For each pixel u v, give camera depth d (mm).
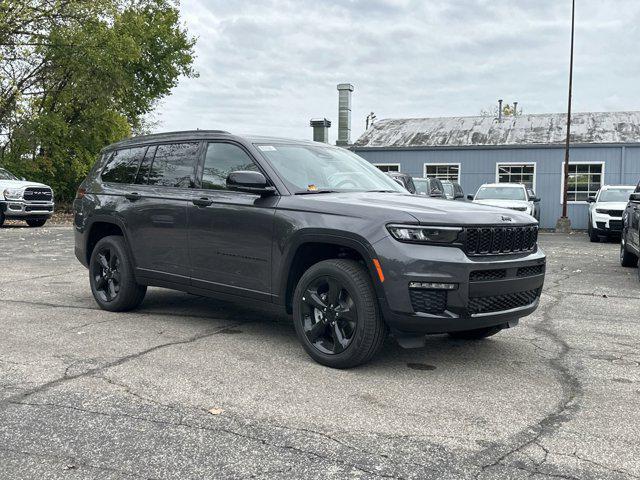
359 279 4184
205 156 5473
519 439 3150
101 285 6320
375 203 4422
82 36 26656
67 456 2883
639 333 5652
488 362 4602
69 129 28859
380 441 3098
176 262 5500
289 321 5828
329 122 28719
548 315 6500
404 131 30578
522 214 4719
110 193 6234
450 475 2732
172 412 3445
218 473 2727
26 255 11648
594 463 2885
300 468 2783
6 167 26859
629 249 10227
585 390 3969
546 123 29203
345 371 4285
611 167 26125
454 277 3992
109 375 4082
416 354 4785
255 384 3949
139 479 2668
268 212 4738
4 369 4191
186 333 5297
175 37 36500
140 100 35438
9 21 25703
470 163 27906
